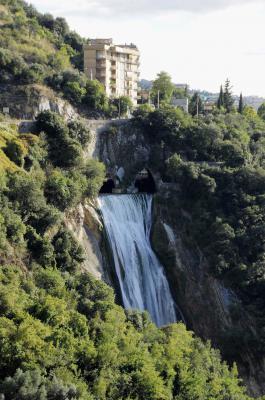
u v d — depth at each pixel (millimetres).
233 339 83500
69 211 81500
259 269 88438
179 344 59750
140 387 47375
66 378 41625
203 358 61812
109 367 46875
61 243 71750
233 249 92500
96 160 98438
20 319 45281
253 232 94625
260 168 105688
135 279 91938
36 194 70812
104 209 92375
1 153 79438
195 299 92750
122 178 111812
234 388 60250
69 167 92250
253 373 81688
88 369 45500
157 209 101188
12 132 91875
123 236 93438
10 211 65500
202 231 96562
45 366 41875
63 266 69938
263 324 83562
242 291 88688
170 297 94375
